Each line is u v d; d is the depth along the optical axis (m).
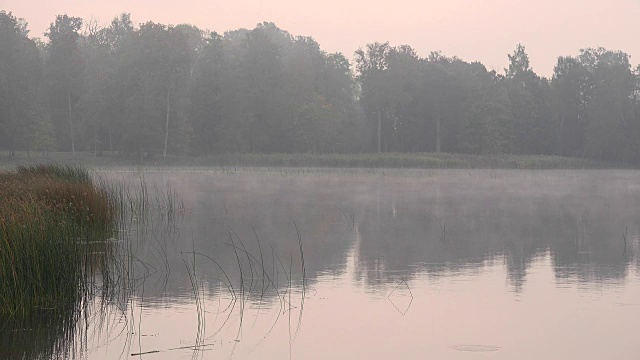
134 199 29.73
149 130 77.88
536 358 9.16
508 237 20.77
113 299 12.12
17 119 76.50
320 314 11.33
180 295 12.52
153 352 9.30
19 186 18.00
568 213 28.16
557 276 14.62
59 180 21.33
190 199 32.53
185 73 80.44
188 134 82.88
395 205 30.92
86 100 80.75
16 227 11.08
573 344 9.77
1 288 10.66
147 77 77.75
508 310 11.65
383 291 13.05
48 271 11.09
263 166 80.56
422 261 16.42
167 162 79.81
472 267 15.65
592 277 14.54
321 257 16.88
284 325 10.68
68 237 11.60
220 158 81.06
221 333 10.20
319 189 41.34
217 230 21.42
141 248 17.55
